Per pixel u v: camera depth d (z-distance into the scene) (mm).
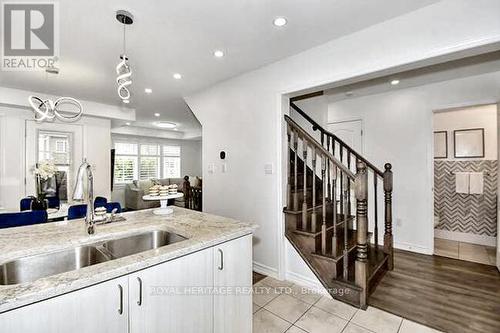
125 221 2020
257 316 2131
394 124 3857
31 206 3049
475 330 1921
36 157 4293
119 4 1839
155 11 1928
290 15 2002
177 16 1996
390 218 3064
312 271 2568
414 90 3686
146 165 8617
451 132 4309
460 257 3436
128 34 2264
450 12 1806
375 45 2152
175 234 1783
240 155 3287
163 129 8336
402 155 3785
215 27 2166
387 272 2959
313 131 3910
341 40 2354
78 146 4742
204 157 3842
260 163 3045
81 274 1072
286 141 2902
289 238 2771
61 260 1484
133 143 8289
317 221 3014
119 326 1158
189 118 6316
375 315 2127
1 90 3707
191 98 4090
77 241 1537
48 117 2764
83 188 1700
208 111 3771
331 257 2430
